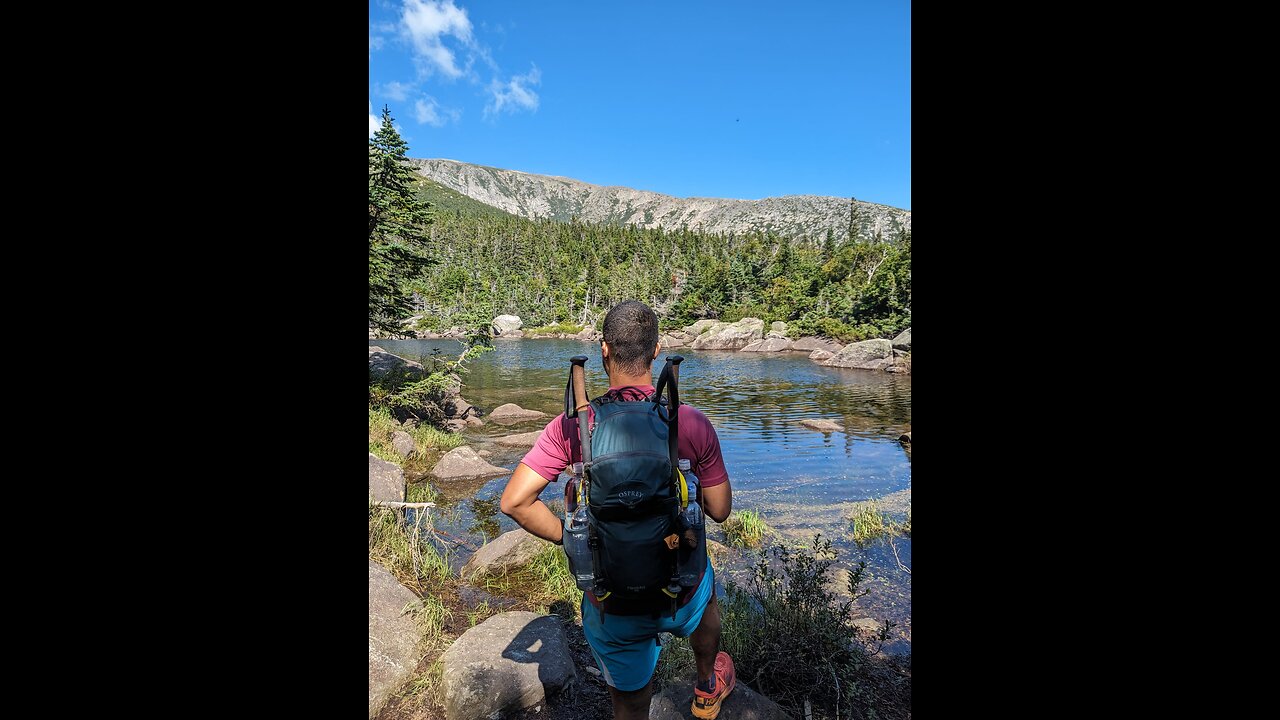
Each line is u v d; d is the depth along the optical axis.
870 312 41.12
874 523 6.45
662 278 79.38
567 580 4.22
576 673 3.02
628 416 1.66
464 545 5.48
